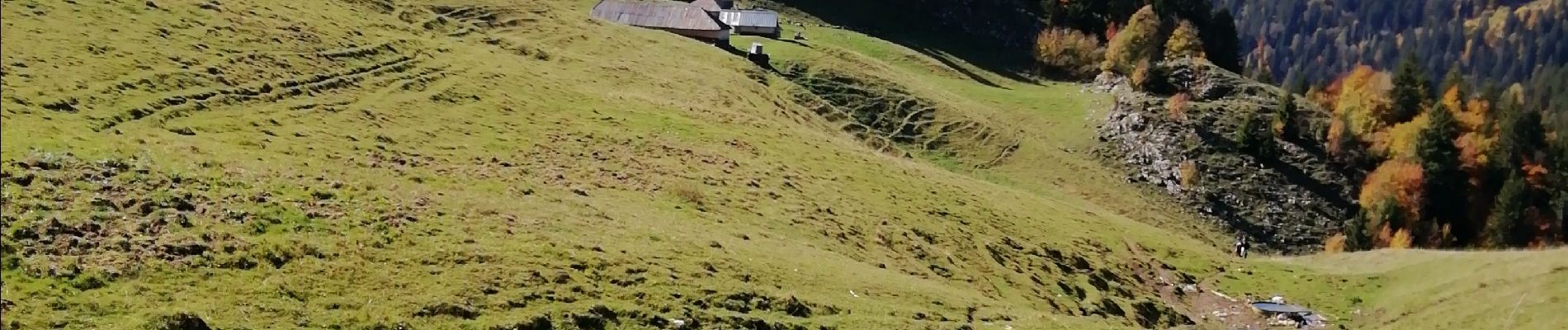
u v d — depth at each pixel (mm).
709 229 44062
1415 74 132000
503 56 77688
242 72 54719
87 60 49125
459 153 49562
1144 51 145750
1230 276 67188
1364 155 117750
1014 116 118875
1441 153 116312
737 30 135750
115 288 26125
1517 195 112188
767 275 38000
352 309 27672
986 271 52500
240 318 25906
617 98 72500
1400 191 109750
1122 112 116375
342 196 36750
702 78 90250
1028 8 193375
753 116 81000
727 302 33688
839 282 39625
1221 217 100500
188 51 54906
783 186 57562
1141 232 77125
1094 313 51781
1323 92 144250
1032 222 67812
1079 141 111438
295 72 57656
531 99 65375
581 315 29922
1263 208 103250
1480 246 113750
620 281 33281
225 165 37688
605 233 38906
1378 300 59656
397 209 36312
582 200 44531
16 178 30969
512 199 42219
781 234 47031
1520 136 135125
